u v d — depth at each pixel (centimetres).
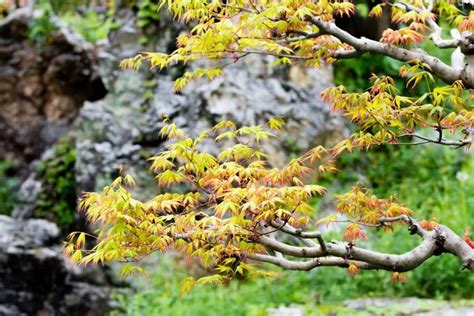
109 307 1023
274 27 464
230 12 470
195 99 1078
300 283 959
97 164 1104
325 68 1166
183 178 461
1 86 1359
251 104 1065
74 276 1066
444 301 895
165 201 439
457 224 973
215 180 450
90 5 1370
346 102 453
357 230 458
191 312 917
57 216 1177
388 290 933
